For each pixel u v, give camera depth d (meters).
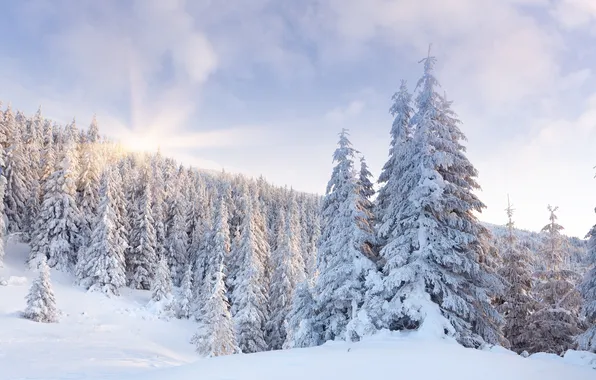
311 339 18.83
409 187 17.28
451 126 17.58
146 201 53.19
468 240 15.65
